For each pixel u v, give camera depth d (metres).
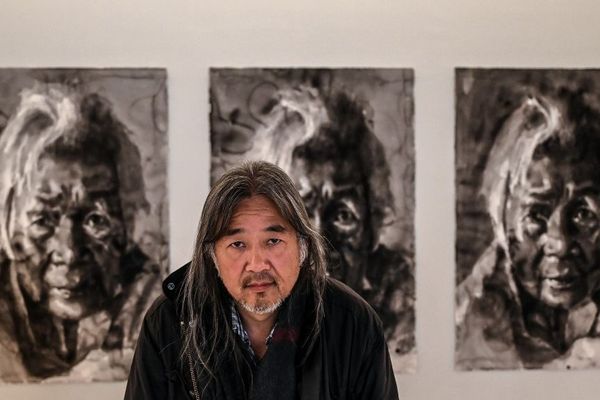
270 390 1.95
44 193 2.69
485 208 2.79
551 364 2.84
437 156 2.80
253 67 2.73
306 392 1.98
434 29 2.79
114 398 2.77
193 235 2.76
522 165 2.79
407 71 2.76
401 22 2.78
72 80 2.68
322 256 2.00
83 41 2.71
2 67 2.68
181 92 2.74
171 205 2.74
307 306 2.02
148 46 2.72
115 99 2.69
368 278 2.77
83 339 2.73
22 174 2.68
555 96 2.79
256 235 1.88
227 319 2.00
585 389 2.87
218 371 1.98
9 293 2.71
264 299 1.91
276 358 1.96
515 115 2.78
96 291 2.72
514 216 2.80
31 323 2.72
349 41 2.76
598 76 2.80
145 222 2.72
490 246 2.80
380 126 2.75
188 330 1.99
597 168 2.81
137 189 2.71
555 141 2.79
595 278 2.83
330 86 2.73
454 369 2.84
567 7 2.81
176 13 2.72
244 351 2.01
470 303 2.81
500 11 2.80
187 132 2.74
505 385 2.86
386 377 2.10
